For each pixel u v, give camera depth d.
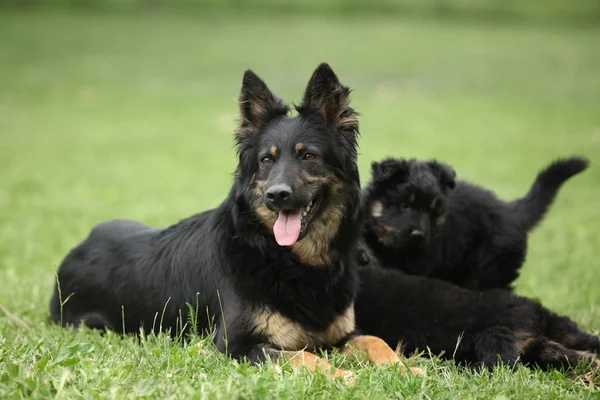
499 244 11.12
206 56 49.09
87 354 6.59
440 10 64.50
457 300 8.05
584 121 32.94
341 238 7.66
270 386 5.72
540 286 11.37
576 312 9.46
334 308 7.53
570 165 11.51
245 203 7.50
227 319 7.25
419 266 10.65
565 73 44.19
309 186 7.39
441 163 11.33
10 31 53.28
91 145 29.67
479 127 32.38
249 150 7.74
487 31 57.69
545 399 6.08
